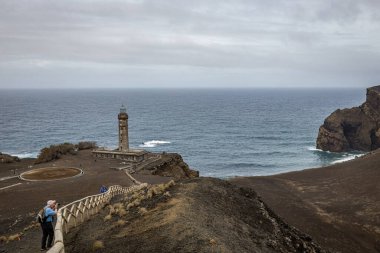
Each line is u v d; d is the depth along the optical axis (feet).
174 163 196.65
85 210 73.05
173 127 574.97
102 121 641.81
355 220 153.58
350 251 126.21
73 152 210.18
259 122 633.61
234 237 58.90
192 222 58.23
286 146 405.80
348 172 227.20
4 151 373.81
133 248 50.42
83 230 62.44
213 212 68.64
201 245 49.80
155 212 65.41
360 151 371.76
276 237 71.41
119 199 93.86
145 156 200.44
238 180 233.35
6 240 64.49
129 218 65.87
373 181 198.90
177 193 77.41
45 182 146.82
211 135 493.77
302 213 164.66
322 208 170.71
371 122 379.14
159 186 86.69
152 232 55.21
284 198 189.98
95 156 202.69
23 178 154.61
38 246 55.11
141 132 519.60
